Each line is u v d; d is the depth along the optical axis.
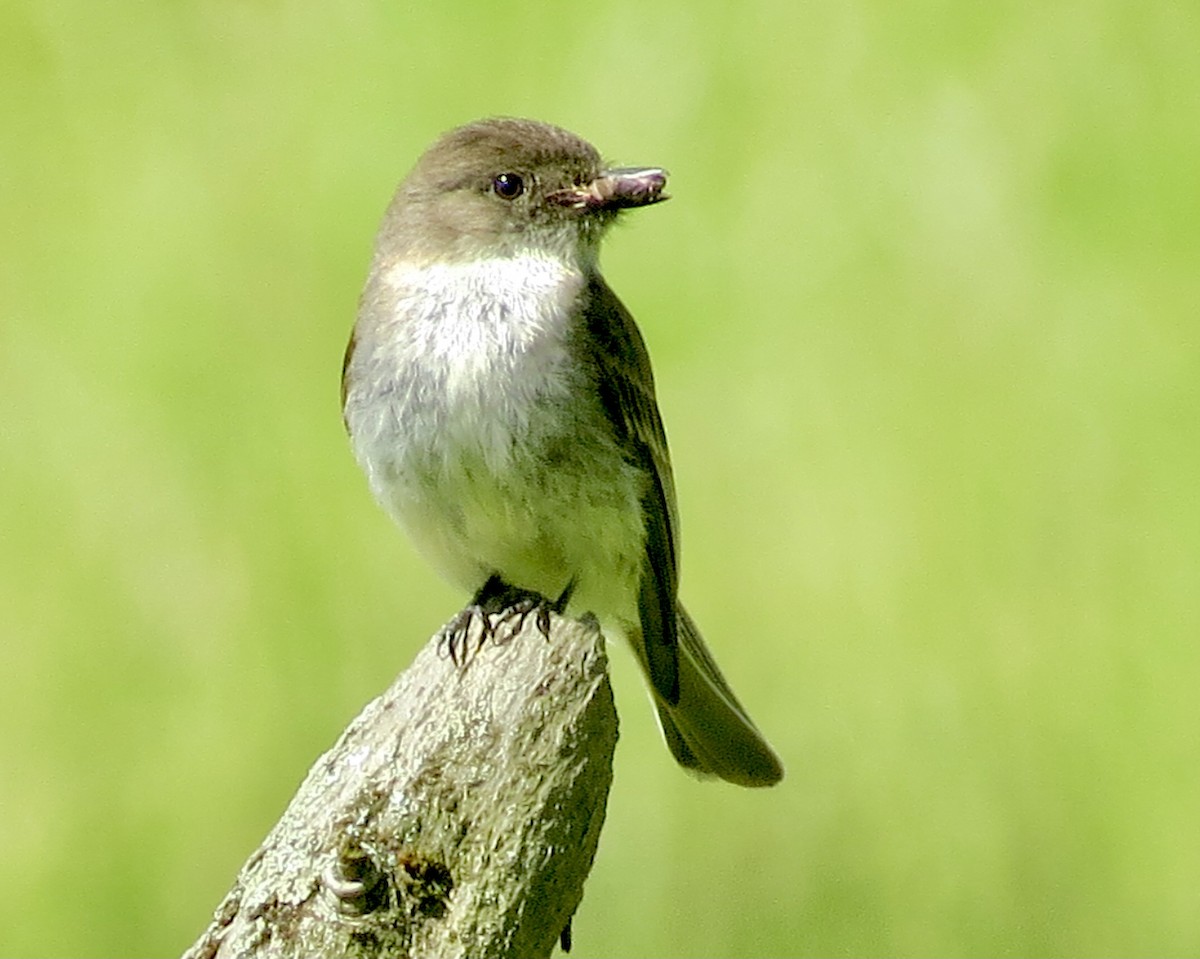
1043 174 11.83
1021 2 12.12
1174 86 11.93
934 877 10.42
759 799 10.57
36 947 10.45
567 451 8.16
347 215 11.83
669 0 12.05
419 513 8.35
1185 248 11.66
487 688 5.89
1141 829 10.52
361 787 5.81
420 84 12.11
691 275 11.64
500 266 8.46
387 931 5.74
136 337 11.59
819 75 12.01
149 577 11.00
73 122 12.18
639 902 10.44
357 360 8.38
